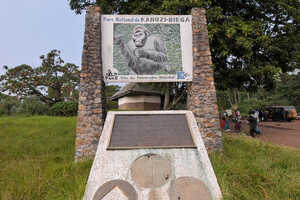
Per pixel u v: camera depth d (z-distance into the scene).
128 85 17.59
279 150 6.21
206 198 2.72
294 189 3.55
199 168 3.03
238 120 12.16
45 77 24.34
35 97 18.69
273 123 19.08
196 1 7.75
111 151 3.18
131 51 6.02
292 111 20.92
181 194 2.74
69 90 25.52
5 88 22.33
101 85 5.79
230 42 8.39
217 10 8.30
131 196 2.69
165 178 2.90
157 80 5.98
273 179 3.90
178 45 6.15
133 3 9.58
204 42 6.13
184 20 6.25
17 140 6.91
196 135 3.52
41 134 7.89
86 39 5.86
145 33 6.12
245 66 9.52
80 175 4.00
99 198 2.66
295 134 11.07
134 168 2.98
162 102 17.78
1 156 5.37
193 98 5.96
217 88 10.72
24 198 3.24
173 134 3.53
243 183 3.75
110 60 5.94
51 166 4.62
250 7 9.80
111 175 2.90
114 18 6.11
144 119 3.90
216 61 9.86
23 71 23.30
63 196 3.26
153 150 3.20
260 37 8.16
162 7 8.37
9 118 12.22
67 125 9.77
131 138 3.41
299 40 9.61
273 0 9.13
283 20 9.87
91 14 5.99
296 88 33.28
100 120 5.59
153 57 6.05
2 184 3.71
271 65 8.91
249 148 6.40
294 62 10.30
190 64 6.11
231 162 4.75
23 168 4.43
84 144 5.40
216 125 5.80
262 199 3.26
